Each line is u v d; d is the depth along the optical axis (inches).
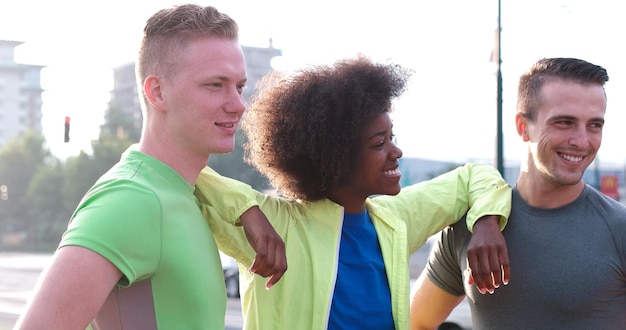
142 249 84.2
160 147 92.2
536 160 115.0
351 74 110.7
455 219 120.3
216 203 100.3
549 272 113.0
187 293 87.8
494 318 117.3
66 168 2191.2
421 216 117.5
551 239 114.4
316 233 109.7
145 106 93.4
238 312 589.6
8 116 4077.3
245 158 122.3
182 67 89.9
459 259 123.0
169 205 88.1
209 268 90.7
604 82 114.3
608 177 883.4
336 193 112.7
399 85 113.2
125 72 2918.3
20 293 802.2
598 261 111.6
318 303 105.0
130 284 84.1
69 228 82.4
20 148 2522.1
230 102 91.6
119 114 2325.3
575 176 112.6
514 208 118.9
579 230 113.8
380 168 111.1
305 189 112.8
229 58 91.4
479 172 122.7
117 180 86.3
